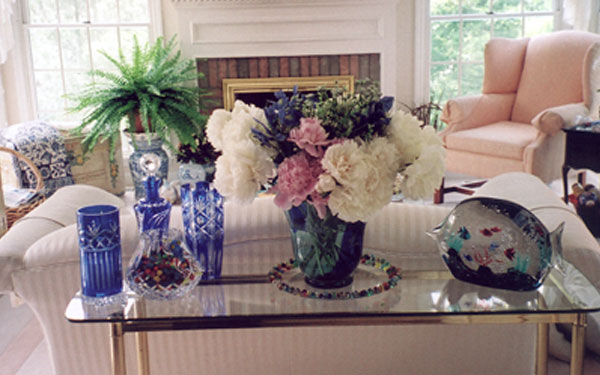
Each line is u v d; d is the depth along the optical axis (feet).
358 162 3.92
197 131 15.14
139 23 16.93
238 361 5.73
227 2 16.21
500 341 5.50
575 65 14.46
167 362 5.72
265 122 4.38
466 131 14.37
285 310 4.18
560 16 17.02
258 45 16.57
